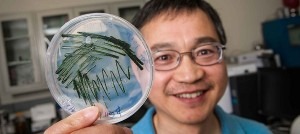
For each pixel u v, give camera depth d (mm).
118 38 250
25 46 1641
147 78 256
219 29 357
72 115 218
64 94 242
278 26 1454
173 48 321
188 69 315
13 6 1587
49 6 1614
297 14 1429
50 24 1625
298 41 1327
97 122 237
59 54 242
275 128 948
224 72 338
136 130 373
